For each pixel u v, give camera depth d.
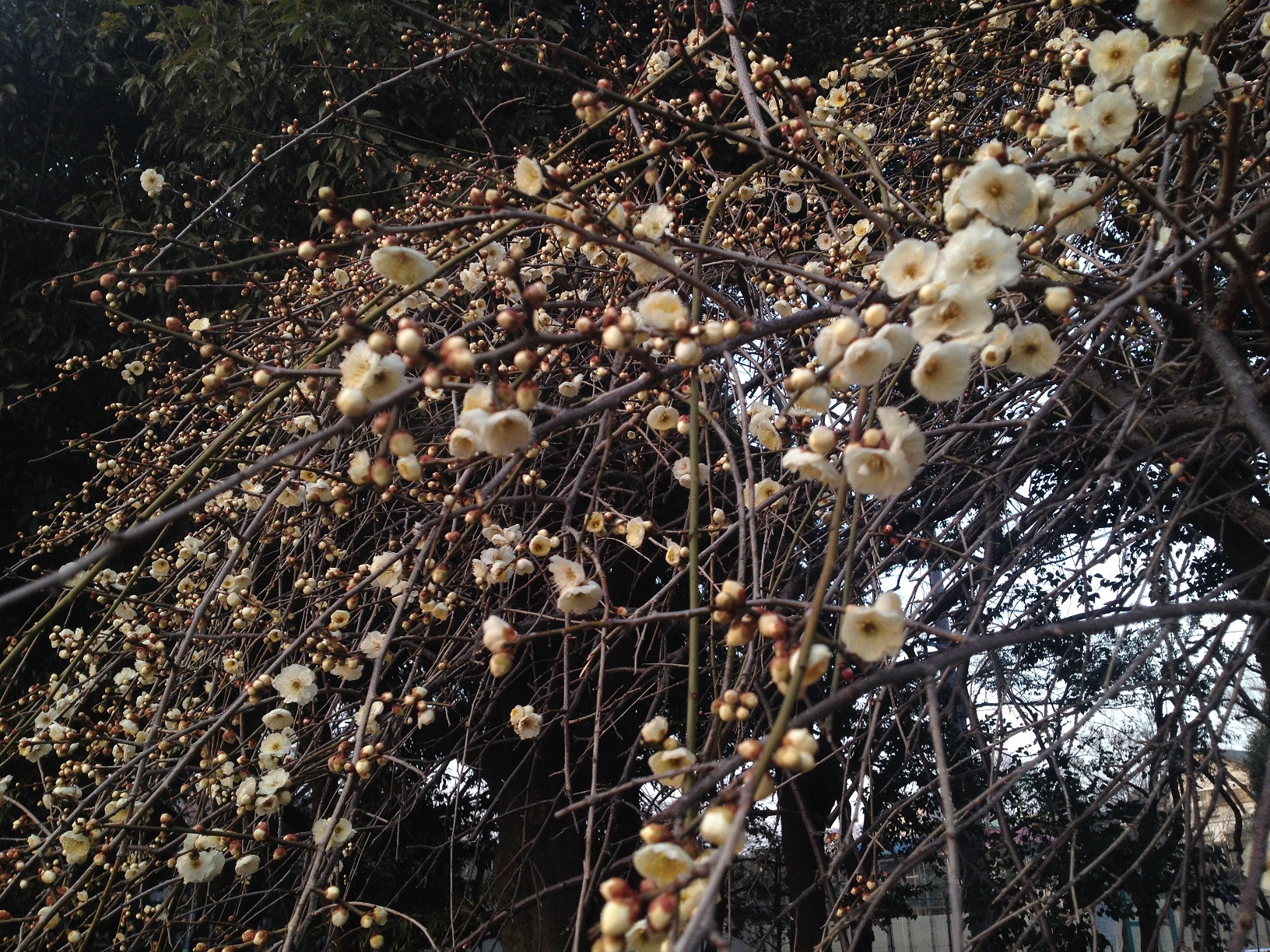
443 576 2.06
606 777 3.77
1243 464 2.43
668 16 3.05
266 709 2.98
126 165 5.19
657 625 2.70
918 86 3.58
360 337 1.38
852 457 1.15
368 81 4.19
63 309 4.70
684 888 0.84
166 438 4.24
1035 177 1.82
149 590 3.84
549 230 2.89
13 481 4.59
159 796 1.89
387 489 1.89
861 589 2.47
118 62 5.12
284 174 4.34
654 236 1.76
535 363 1.27
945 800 1.12
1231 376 1.76
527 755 2.69
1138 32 1.71
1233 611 1.31
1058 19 3.06
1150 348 2.97
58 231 4.91
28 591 0.94
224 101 4.29
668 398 2.32
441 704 2.35
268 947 1.95
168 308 4.45
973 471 2.44
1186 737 1.59
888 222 1.77
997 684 2.11
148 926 2.20
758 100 2.74
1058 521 2.28
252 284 3.11
